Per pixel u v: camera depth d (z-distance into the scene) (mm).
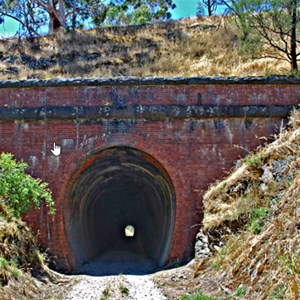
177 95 13398
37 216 12750
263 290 7250
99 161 14570
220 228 11078
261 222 9672
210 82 13398
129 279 11336
